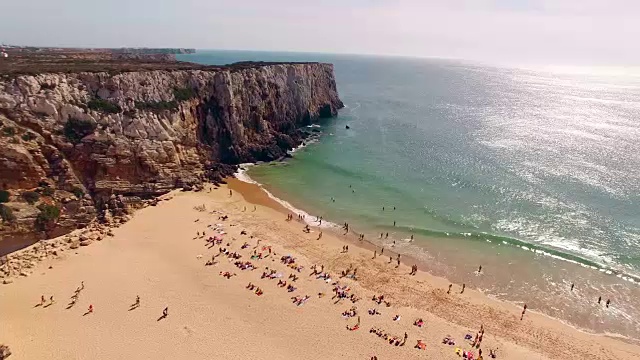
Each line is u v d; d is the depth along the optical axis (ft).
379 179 235.40
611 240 167.12
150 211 178.91
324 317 117.60
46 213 147.84
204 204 190.70
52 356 96.78
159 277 131.64
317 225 178.19
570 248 161.07
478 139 337.52
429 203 202.28
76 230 157.07
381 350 105.81
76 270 132.57
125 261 139.74
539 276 143.74
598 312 125.59
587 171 249.55
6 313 110.11
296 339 108.27
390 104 535.19
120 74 198.39
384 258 153.48
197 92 234.79
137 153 188.03
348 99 571.28
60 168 161.17
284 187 220.43
